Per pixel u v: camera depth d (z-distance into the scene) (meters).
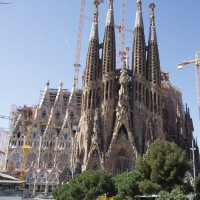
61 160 140.50
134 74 133.88
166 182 57.53
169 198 45.72
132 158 115.56
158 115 131.38
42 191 127.69
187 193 57.22
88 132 123.00
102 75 134.00
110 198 60.12
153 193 57.97
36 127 148.38
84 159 118.94
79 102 179.62
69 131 145.75
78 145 125.06
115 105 129.88
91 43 142.00
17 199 76.44
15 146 143.75
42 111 162.75
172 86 169.00
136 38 141.00
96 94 132.25
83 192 60.50
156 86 135.12
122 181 63.88
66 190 63.69
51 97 181.12
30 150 142.38
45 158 141.50
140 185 57.56
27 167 138.62
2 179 105.94
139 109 127.12
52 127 147.88
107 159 114.06
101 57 143.38
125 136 119.75
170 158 57.66
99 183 60.59
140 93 130.38
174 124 152.62
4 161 156.62
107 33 140.38
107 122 124.19
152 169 58.81
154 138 123.88
